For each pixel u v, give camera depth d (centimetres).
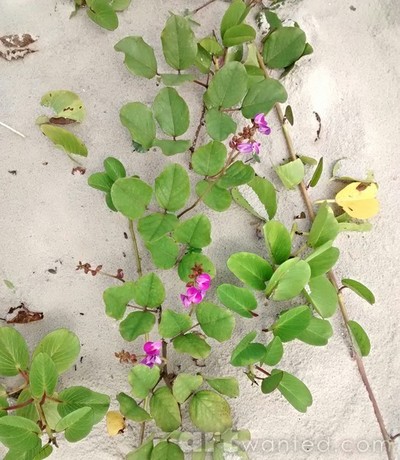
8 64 75
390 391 71
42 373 60
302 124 76
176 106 69
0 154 73
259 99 70
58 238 72
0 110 74
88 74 76
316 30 78
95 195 73
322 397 70
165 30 69
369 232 74
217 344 71
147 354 62
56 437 68
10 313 71
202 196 69
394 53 78
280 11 78
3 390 66
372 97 77
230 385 65
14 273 71
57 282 71
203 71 74
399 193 75
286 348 71
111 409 69
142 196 66
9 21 76
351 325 69
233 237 73
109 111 75
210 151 68
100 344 71
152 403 65
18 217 72
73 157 73
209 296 72
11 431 58
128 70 76
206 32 77
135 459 63
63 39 76
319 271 67
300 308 65
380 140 76
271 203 71
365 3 79
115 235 72
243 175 68
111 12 73
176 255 68
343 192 73
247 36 71
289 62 74
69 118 73
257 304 68
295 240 73
